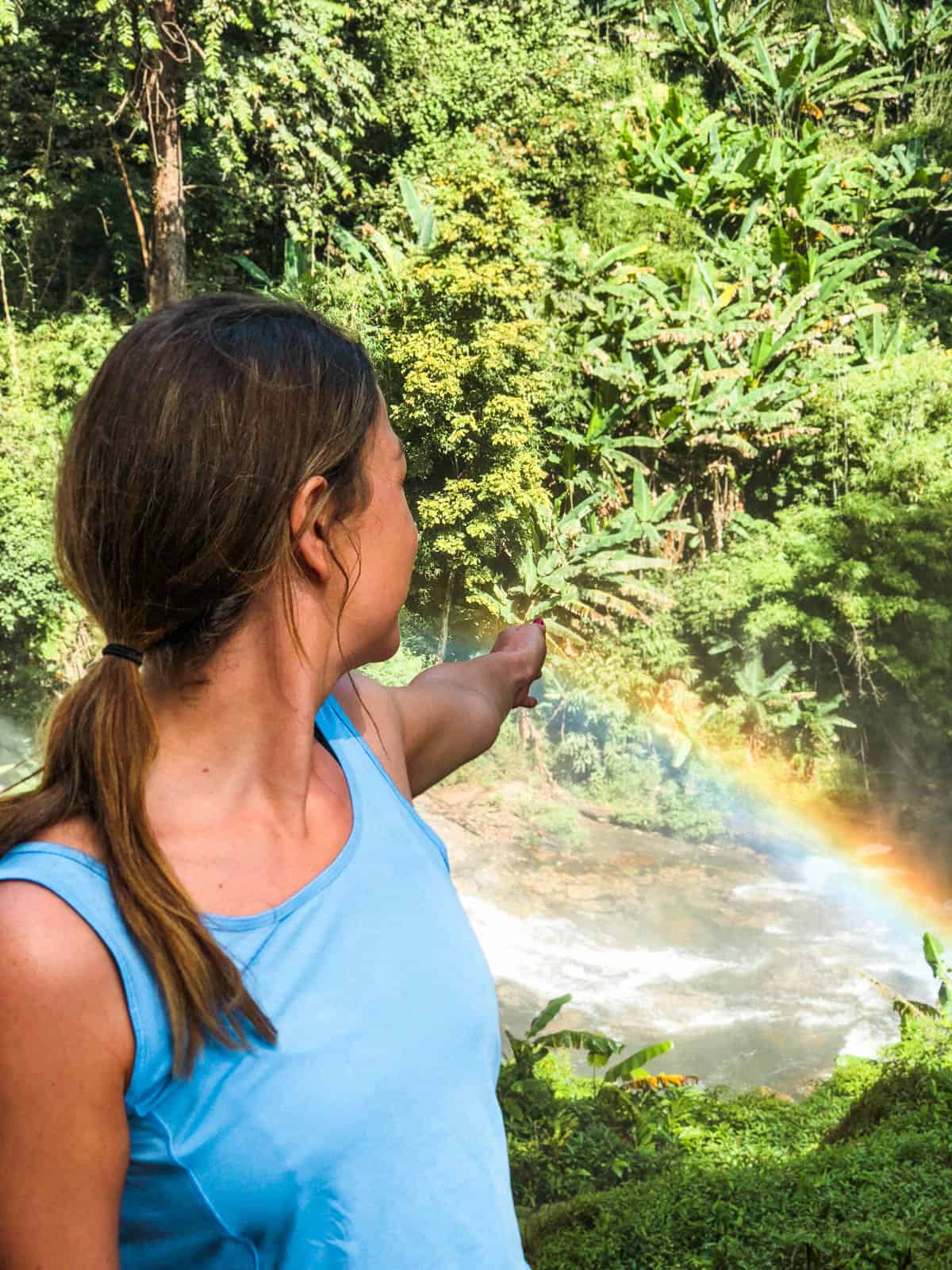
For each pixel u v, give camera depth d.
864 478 23.23
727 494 24.05
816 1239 5.63
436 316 20.72
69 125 22.47
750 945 17.33
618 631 22.27
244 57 20.53
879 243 28.91
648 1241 6.11
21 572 19.06
